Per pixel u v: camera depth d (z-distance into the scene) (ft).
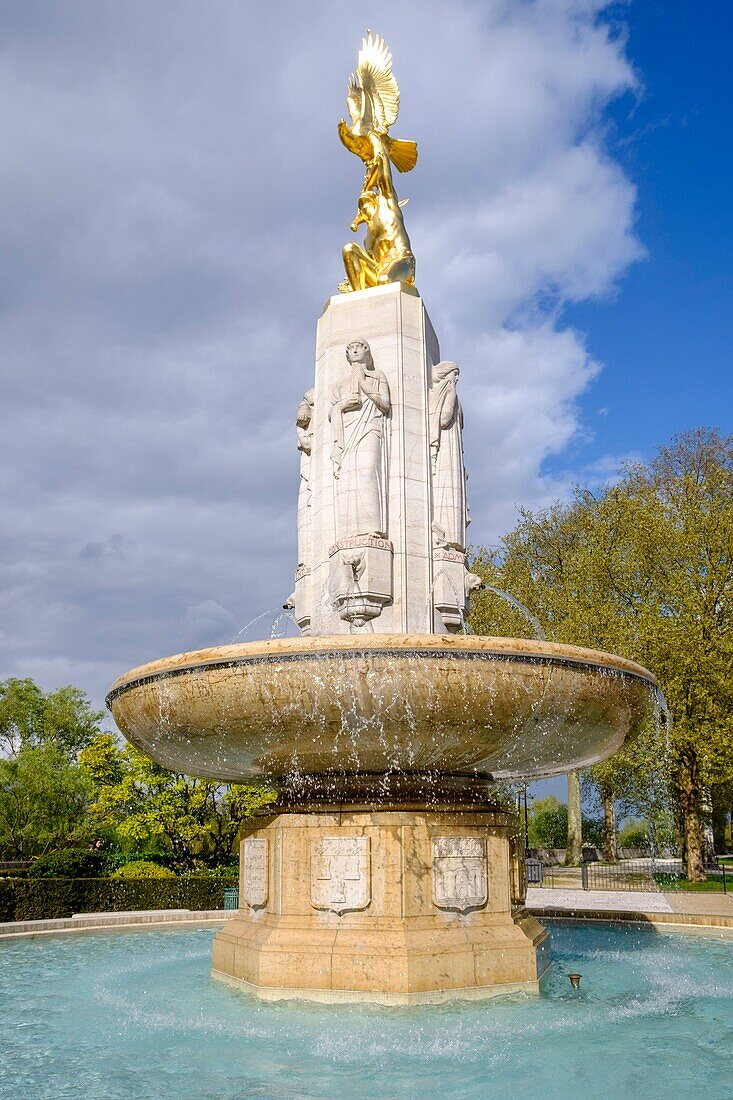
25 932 48.70
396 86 51.49
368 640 27.73
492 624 111.14
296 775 33.76
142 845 95.81
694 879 92.79
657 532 96.48
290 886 31.37
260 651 28.32
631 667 31.63
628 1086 20.65
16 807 112.47
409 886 30.19
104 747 112.27
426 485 42.16
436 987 28.68
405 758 31.17
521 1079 21.17
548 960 33.37
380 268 47.09
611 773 93.81
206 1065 22.45
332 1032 25.09
